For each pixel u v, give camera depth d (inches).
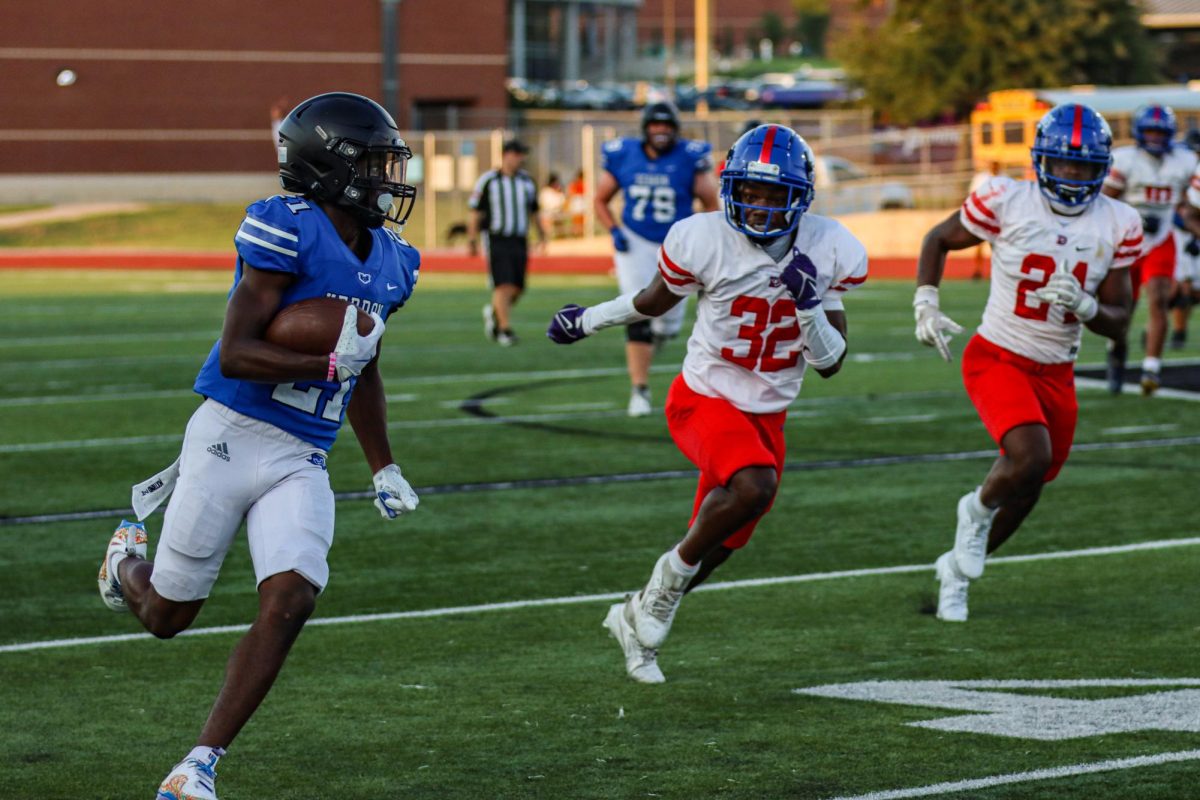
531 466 1137.4
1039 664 660.7
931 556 872.3
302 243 480.1
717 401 635.5
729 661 672.4
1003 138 3452.3
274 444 493.0
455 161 4101.9
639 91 7598.4
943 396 1471.5
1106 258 739.4
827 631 720.3
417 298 2593.5
